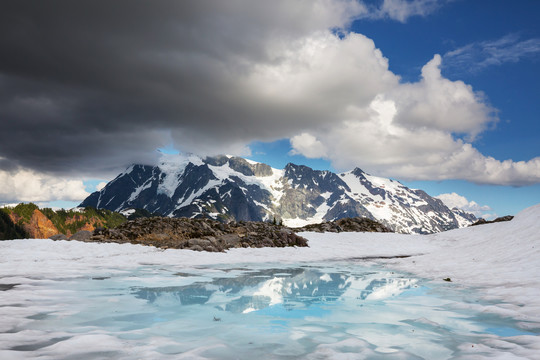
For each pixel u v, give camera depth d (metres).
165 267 16.34
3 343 5.57
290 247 27.52
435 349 5.82
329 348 5.78
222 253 21.95
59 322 7.04
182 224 28.78
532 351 5.53
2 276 12.19
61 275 12.88
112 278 12.88
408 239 36.66
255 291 11.54
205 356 5.28
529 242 19.06
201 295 10.66
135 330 6.76
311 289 12.14
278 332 6.83
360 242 33.03
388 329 7.13
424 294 11.02
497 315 7.93
